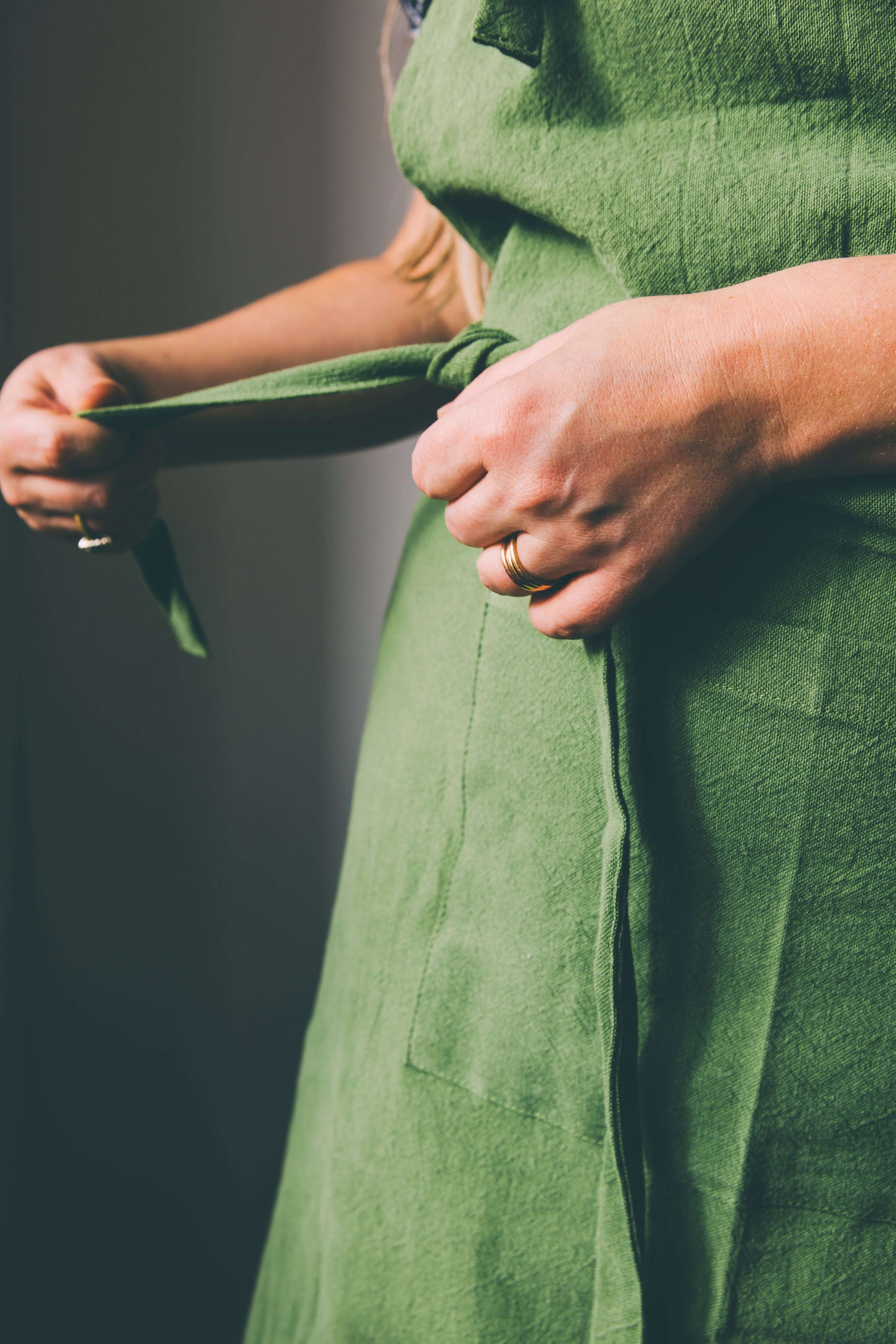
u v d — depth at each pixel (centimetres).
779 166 32
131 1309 118
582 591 33
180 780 111
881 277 30
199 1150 118
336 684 110
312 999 117
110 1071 116
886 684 33
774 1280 38
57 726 108
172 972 115
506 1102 41
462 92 40
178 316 99
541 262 40
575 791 37
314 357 61
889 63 31
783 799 34
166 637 108
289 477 104
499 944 40
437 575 46
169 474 103
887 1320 38
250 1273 120
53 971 113
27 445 51
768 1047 36
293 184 97
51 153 94
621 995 35
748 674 34
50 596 105
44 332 98
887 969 35
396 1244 44
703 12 32
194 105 95
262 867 113
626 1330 37
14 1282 113
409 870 45
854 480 32
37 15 92
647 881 37
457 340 40
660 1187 38
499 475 32
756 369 30
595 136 35
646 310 31
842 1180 37
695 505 31
